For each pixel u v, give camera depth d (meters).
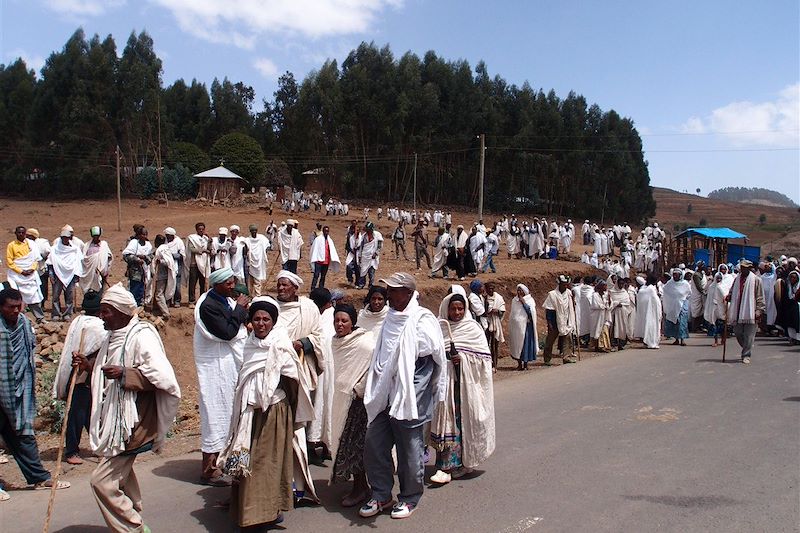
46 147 54.94
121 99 56.53
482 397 6.40
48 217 42.66
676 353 15.35
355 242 18.22
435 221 51.16
